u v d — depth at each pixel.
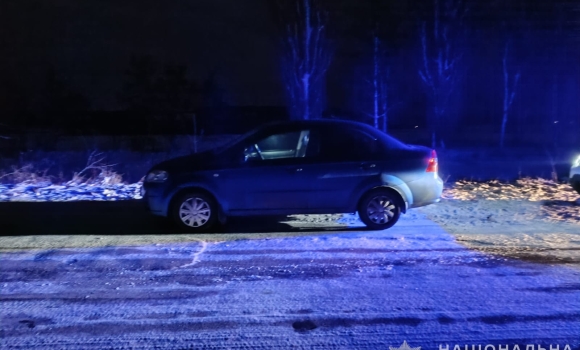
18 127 25.84
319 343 4.53
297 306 5.31
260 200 8.18
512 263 6.61
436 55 27.25
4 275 6.25
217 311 5.20
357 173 8.18
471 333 4.70
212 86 27.44
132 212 9.77
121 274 6.29
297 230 8.40
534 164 17.73
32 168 14.61
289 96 26.73
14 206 10.28
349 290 5.73
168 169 8.24
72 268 6.52
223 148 8.38
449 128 27.56
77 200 10.89
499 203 10.49
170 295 5.62
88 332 4.74
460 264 6.58
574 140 26.69
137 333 4.71
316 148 8.29
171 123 27.12
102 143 21.78
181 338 4.62
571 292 5.63
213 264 6.64
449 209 9.95
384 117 27.06
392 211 8.30
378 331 4.75
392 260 6.76
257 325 4.88
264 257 6.92
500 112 28.58
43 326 4.86
